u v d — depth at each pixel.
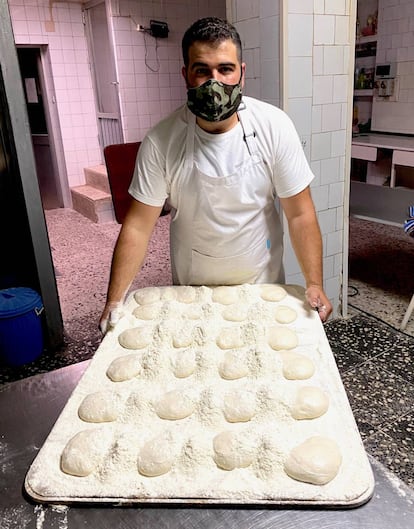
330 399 1.00
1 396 1.19
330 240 2.78
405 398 2.23
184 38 1.24
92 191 5.60
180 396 1.00
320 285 1.41
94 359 1.17
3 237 2.88
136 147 3.09
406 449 1.93
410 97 4.75
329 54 2.40
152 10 5.09
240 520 0.79
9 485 0.89
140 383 1.08
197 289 1.46
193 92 1.24
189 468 0.86
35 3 5.09
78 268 4.04
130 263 1.43
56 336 2.77
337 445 0.88
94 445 0.90
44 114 5.73
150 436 0.93
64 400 1.17
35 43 5.23
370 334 2.79
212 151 1.37
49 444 0.93
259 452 0.87
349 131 2.62
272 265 1.62
